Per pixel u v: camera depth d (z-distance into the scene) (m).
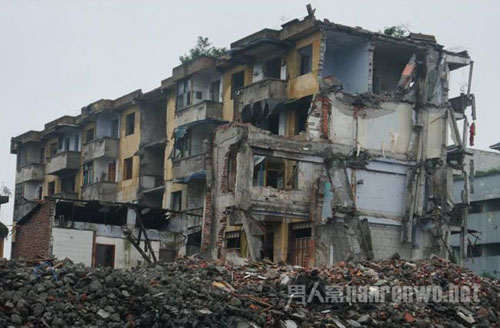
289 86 49.00
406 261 32.81
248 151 42.25
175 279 26.52
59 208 50.06
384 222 46.41
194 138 55.56
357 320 26.14
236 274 28.84
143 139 62.34
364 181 46.19
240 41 52.44
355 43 48.75
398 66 51.03
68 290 23.86
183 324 23.17
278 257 45.09
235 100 52.03
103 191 64.44
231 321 23.92
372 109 46.91
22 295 22.94
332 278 29.06
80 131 71.44
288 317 25.23
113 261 48.41
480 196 60.66
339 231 43.88
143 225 51.41
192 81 56.34
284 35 48.97
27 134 78.31
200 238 51.56
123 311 23.44
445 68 49.09
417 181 47.31
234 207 42.06
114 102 65.94
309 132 45.25
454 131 48.72
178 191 57.28
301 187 43.97
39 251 47.38
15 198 79.12
